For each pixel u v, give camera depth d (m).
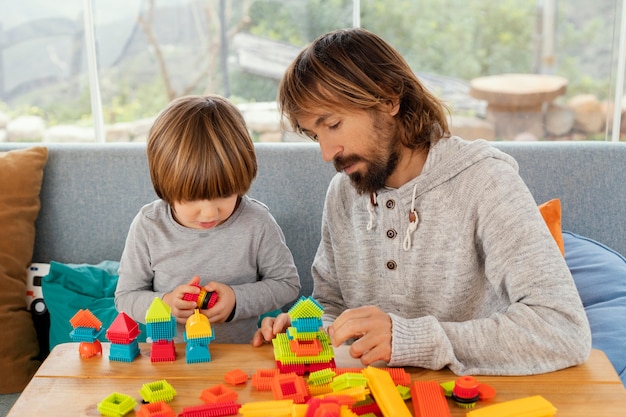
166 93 2.14
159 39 2.10
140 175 1.70
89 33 2.07
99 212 1.71
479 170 1.03
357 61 0.97
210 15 2.09
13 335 1.54
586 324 0.88
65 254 1.73
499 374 0.84
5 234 1.60
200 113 1.15
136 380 0.83
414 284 1.10
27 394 0.80
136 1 2.07
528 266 0.93
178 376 0.84
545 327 0.86
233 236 1.28
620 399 0.78
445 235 1.06
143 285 1.30
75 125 2.17
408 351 0.85
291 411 0.73
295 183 1.67
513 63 2.16
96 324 0.89
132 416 0.76
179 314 1.16
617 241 1.63
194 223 1.23
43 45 2.11
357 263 1.17
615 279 1.41
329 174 1.66
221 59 2.12
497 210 0.99
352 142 0.99
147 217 1.28
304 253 1.68
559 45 2.14
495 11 2.11
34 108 2.16
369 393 0.78
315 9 2.07
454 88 2.18
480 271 1.07
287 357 0.84
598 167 1.62
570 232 1.60
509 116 2.20
